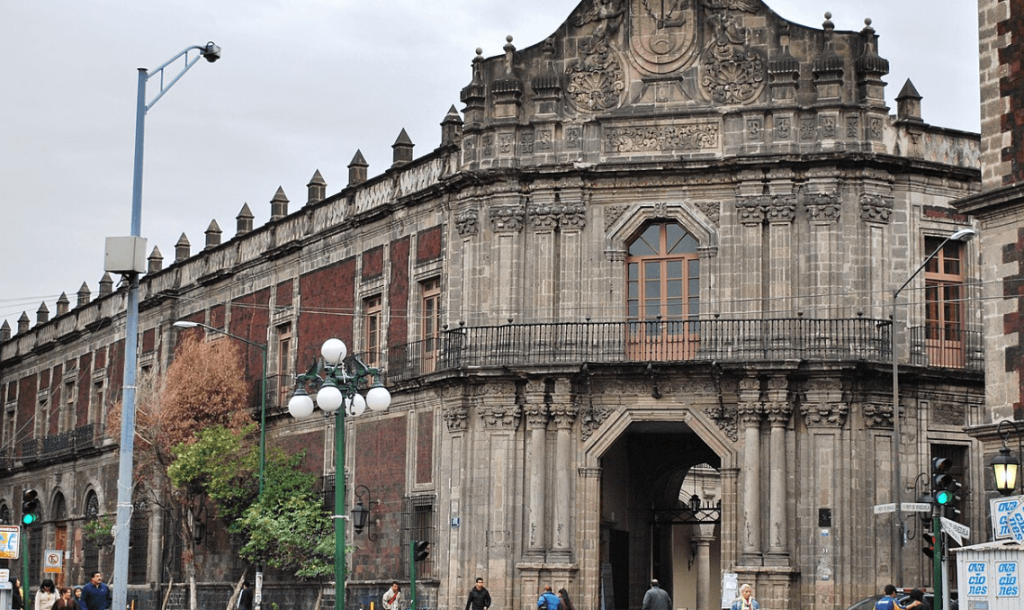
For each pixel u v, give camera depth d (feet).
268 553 165.27
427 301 160.56
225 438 173.68
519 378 146.10
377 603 159.84
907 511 130.93
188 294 209.56
